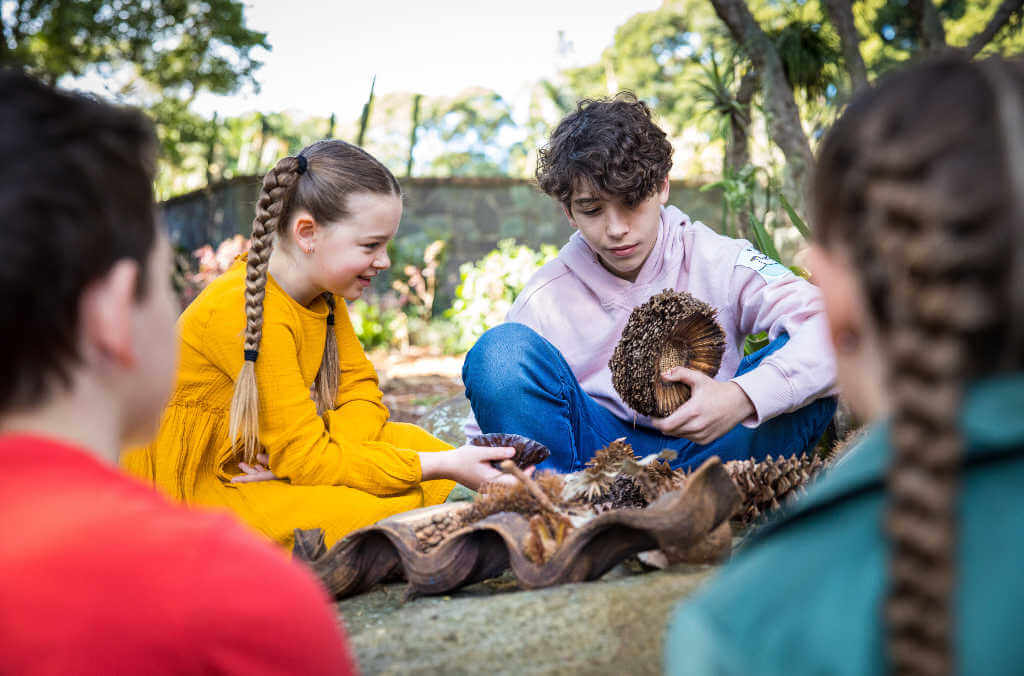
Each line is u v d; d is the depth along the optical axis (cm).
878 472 59
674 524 137
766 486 173
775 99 461
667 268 228
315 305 222
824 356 193
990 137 56
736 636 61
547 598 130
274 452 200
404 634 124
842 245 64
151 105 1220
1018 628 53
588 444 214
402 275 1040
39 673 63
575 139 211
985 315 54
